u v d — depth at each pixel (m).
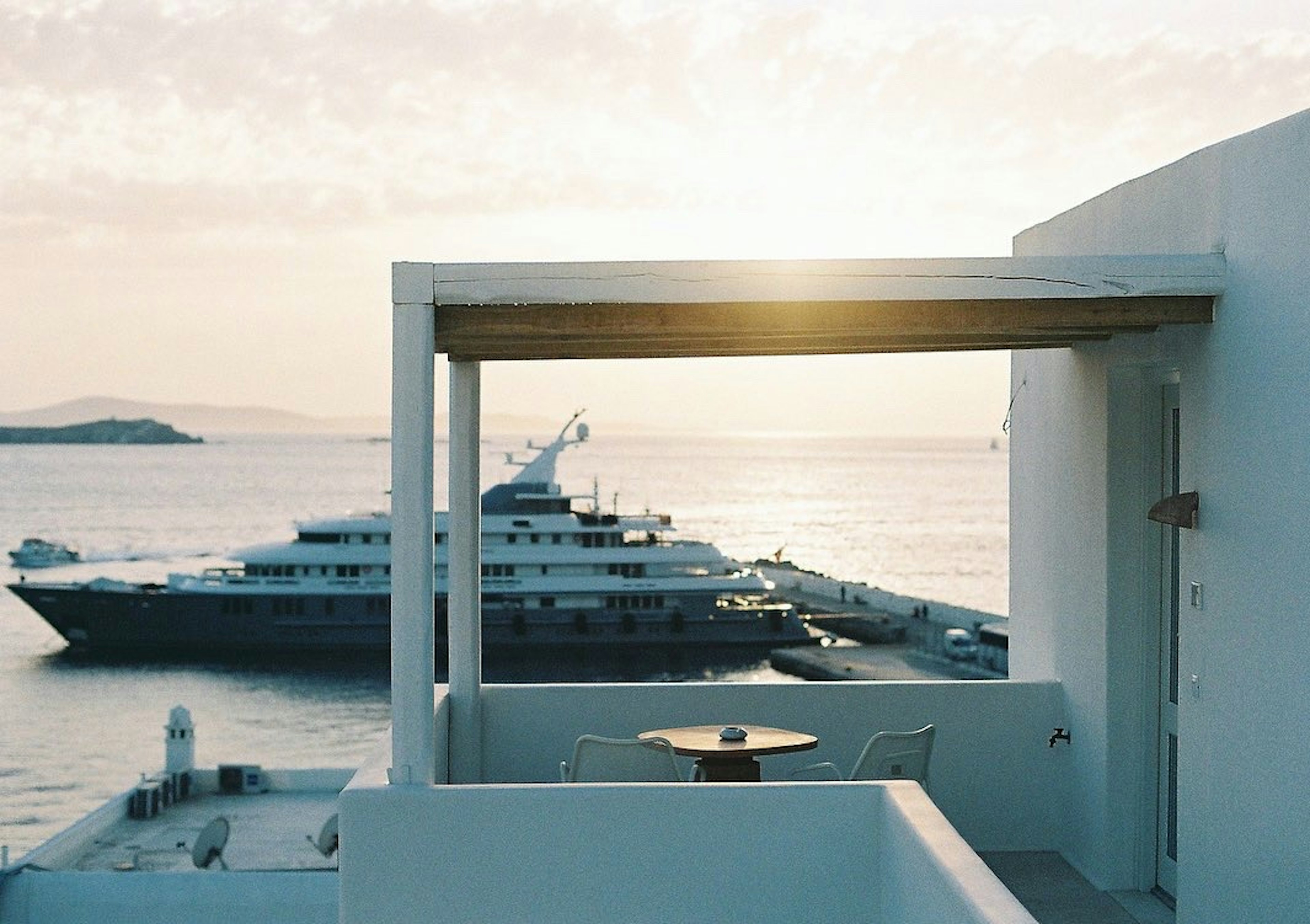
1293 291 5.05
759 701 7.48
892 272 5.37
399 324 5.23
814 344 6.85
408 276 5.23
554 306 5.43
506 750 7.44
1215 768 5.73
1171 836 6.80
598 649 65.75
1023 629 8.38
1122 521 6.99
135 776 58.53
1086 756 7.29
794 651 67.88
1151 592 6.98
